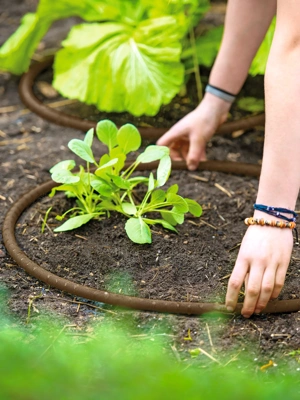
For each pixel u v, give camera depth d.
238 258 1.20
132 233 1.35
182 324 1.24
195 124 1.52
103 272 1.34
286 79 1.14
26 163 1.62
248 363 1.18
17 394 0.88
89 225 1.42
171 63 1.70
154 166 1.59
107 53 1.70
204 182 1.57
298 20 1.14
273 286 1.18
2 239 1.41
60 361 1.05
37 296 1.30
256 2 1.39
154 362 1.02
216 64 1.49
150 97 1.67
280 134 1.15
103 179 1.39
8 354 1.00
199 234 1.42
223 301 1.28
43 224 1.42
